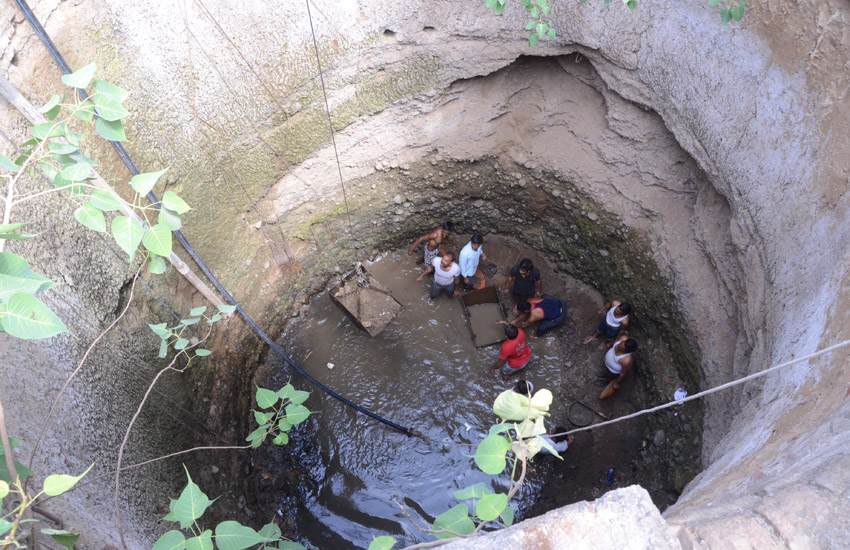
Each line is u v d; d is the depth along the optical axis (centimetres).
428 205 727
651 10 480
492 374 664
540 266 747
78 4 357
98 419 334
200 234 523
